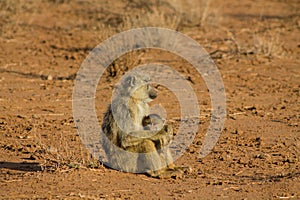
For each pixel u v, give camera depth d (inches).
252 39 1311.5
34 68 1120.2
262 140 733.3
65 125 803.4
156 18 1311.5
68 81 1045.8
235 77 1066.1
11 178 584.4
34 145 709.3
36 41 1316.4
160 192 553.3
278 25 1460.4
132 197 536.7
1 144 715.4
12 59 1173.7
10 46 1270.9
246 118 839.1
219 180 592.7
